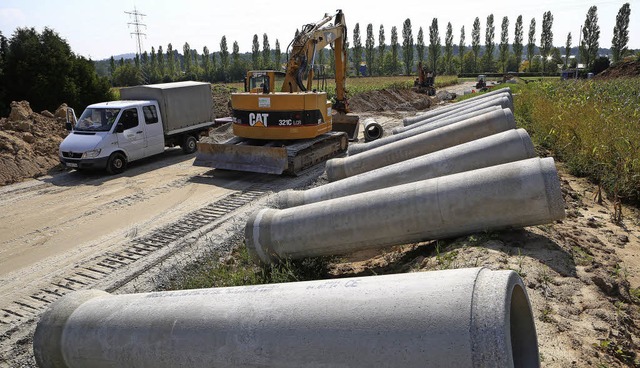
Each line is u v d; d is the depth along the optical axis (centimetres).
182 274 693
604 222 820
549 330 421
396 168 772
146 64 10331
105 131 1324
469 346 244
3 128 1588
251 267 705
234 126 1352
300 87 1470
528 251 562
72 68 2744
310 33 1466
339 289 305
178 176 1300
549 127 1407
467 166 723
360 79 7000
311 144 1311
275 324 298
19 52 2625
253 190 1141
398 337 261
